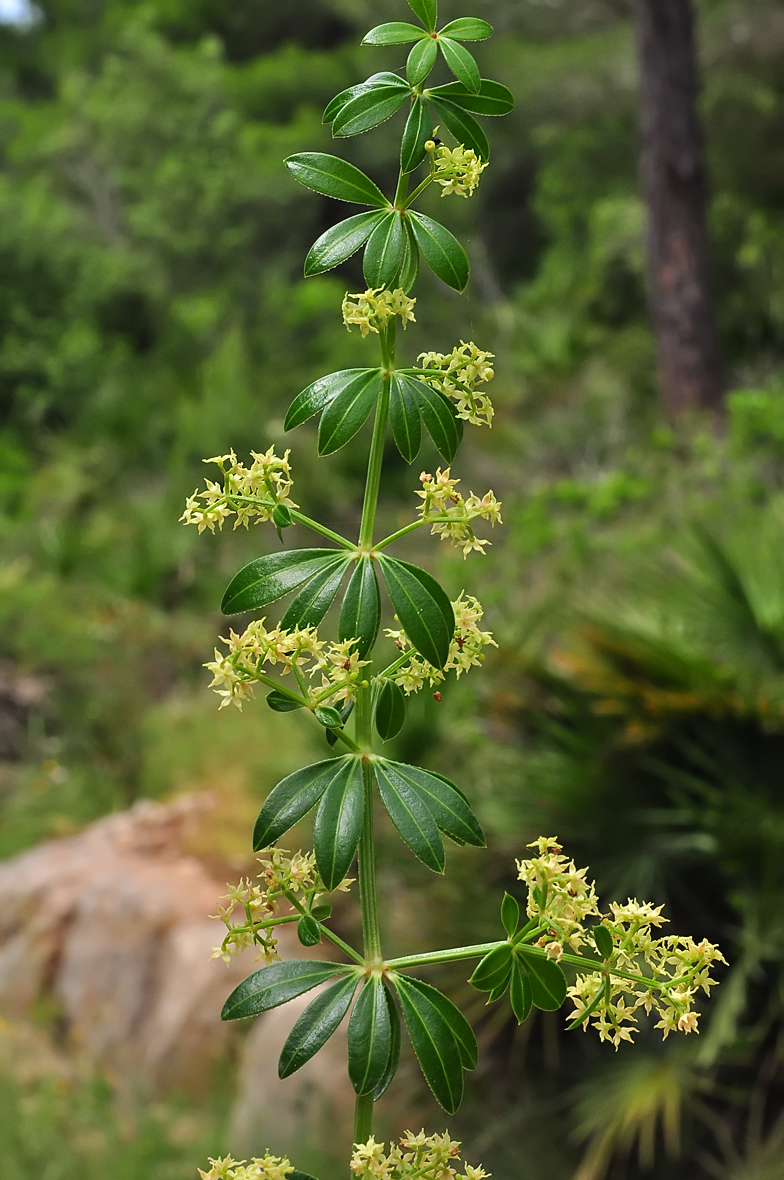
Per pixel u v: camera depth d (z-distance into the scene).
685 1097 2.99
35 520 11.94
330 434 0.76
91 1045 5.18
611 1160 3.18
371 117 0.75
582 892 0.73
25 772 7.64
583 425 9.22
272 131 20.52
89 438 13.12
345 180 0.75
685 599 3.43
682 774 3.19
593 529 6.52
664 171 9.29
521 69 12.33
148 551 9.57
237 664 0.72
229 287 18.89
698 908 3.25
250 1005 0.72
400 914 3.44
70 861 6.00
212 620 9.05
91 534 10.72
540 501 6.80
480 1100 3.31
